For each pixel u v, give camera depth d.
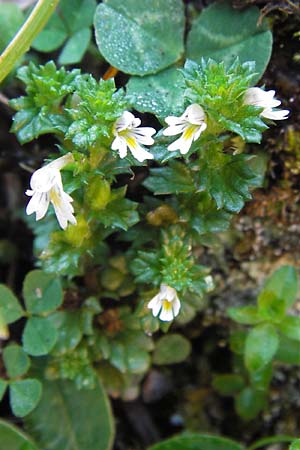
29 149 0.16
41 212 0.12
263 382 0.16
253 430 0.18
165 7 0.14
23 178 0.17
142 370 0.15
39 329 0.14
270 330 0.15
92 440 0.15
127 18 0.14
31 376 0.15
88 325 0.15
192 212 0.14
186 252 0.14
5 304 0.14
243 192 0.13
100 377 0.16
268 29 0.14
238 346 0.16
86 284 0.15
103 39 0.14
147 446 0.18
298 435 0.17
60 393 0.16
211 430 0.18
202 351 0.18
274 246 0.16
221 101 0.12
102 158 0.13
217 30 0.14
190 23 0.15
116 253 0.15
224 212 0.14
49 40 0.15
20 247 0.18
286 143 0.14
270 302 0.15
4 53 0.13
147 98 0.14
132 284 0.15
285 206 0.15
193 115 0.12
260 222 0.15
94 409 0.16
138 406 0.18
